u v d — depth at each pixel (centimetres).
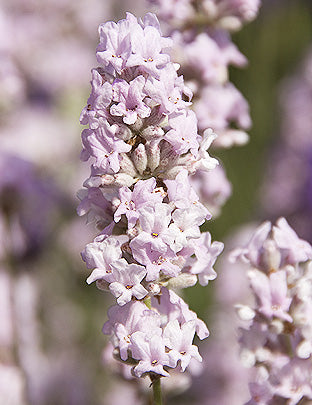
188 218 27
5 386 40
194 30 36
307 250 31
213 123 36
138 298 27
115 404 46
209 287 52
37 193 49
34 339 45
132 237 27
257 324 31
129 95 27
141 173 28
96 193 29
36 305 48
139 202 27
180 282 29
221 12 36
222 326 50
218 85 36
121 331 28
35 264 50
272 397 31
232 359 49
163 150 28
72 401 46
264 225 31
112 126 27
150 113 28
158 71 27
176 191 27
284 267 31
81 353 52
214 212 37
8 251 44
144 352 27
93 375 48
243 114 36
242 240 53
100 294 57
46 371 46
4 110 52
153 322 28
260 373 31
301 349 30
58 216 56
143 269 27
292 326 31
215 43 36
